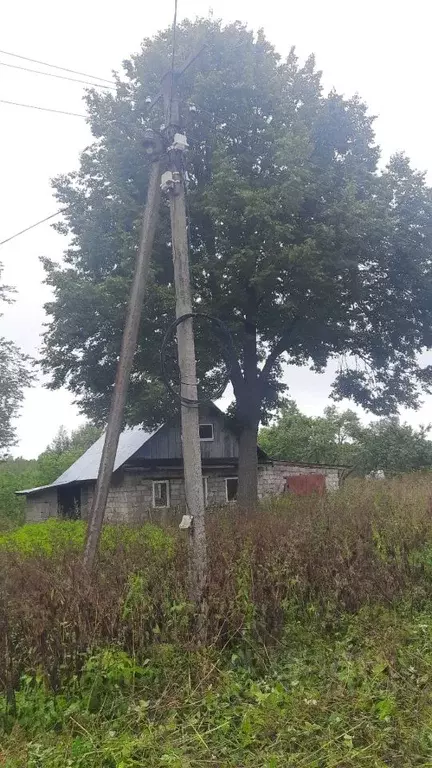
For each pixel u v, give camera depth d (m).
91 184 15.49
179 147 7.77
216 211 12.98
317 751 4.00
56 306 14.30
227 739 4.29
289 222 13.34
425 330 17.05
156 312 14.02
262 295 14.96
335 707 4.58
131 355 8.05
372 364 17.95
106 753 4.09
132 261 13.38
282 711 4.54
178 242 7.57
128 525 11.76
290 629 6.11
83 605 5.16
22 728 4.58
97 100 15.02
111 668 4.91
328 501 10.91
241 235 13.65
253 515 9.90
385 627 6.32
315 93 15.62
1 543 10.08
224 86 14.30
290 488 23.12
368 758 3.90
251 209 12.64
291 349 18.00
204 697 4.88
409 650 5.69
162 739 4.29
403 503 9.85
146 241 8.16
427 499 10.05
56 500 25.69
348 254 13.95
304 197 13.54
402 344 17.47
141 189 14.55
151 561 6.13
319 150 15.37
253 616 5.80
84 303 13.80
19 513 31.94
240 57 14.55
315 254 12.94
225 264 13.80
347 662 5.35
